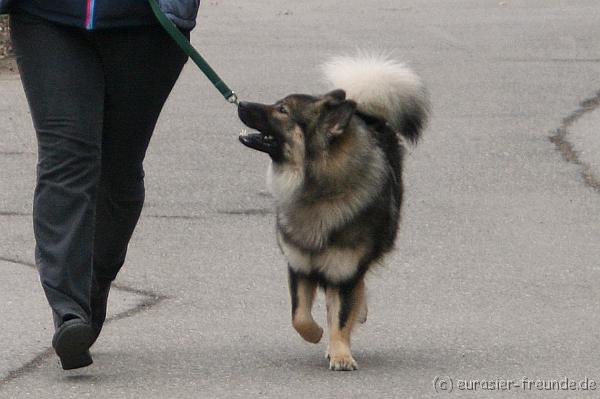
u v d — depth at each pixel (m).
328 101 9.19
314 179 9.19
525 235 13.32
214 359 9.34
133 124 8.76
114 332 10.05
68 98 8.33
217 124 18.98
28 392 8.41
